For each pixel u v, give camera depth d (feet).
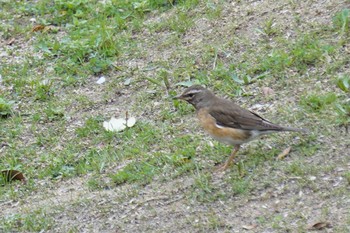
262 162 39.19
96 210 38.40
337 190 36.14
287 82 45.93
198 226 35.55
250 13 53.31
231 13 53.98
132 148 43.62
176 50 52.26
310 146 39.65
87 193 40.29
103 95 49.80
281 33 50.52
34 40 57.62
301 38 49.26
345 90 43.62
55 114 48.52
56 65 53.62
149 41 54.03
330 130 40.52
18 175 42.88
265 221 35.12
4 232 37.93
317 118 41.73
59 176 42.73
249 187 37.40
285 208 35.76
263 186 37.35
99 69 52.29
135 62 52.34
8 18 60.80
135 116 47.01
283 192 36.81
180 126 44.86
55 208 39.11
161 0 57.82
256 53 49.55
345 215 34.50
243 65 48.60
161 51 52.70
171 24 54.70
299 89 45.11
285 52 48.47
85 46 54.13
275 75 46.85
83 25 57.98
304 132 39.55
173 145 43.04
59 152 44.96
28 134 47.21
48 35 57.88
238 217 35.73
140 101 48.37
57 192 41.11
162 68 50.88
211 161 40.52
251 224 35.06
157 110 47.14
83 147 45.03
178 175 39.96
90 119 47.29
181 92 48.14
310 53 47.34
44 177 42.88
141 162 41.93
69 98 50.26
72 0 60.90
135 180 40.45
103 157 43.19
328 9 51.26
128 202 38.47
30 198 41.04
